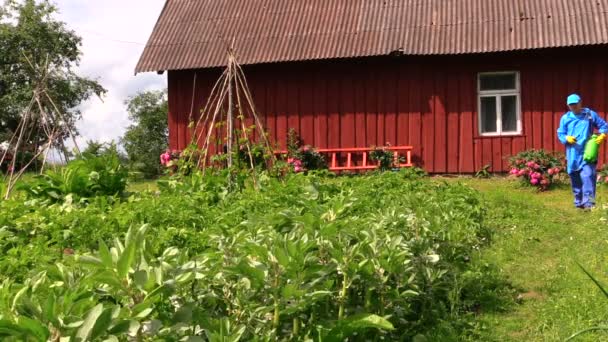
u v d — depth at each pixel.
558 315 5.37
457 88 15.90
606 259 6.93
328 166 16.52
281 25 17.11
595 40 14.24
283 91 16.86
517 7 15.73
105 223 6.25
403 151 16.25
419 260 5.18
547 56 15.37
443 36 15.50
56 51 31.11
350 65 16.48
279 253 3.76
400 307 4.72
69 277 3.43
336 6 17.36
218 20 17.81
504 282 6.28
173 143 17.36
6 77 30.39
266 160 11.60
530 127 15.48
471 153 15.82
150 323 2.95
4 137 29.64
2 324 2.60
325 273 3.98
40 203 7.91
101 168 9.06
